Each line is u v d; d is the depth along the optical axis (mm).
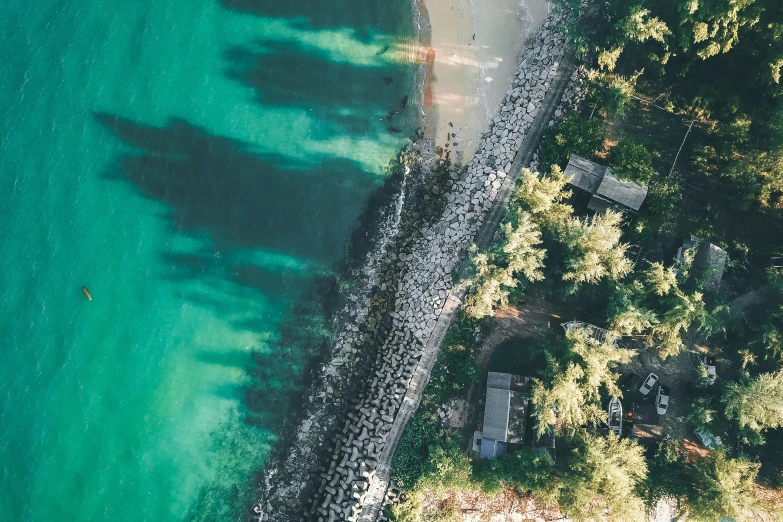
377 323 53094
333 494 49875
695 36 43750
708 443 45688
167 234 56156
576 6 50156
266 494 51719
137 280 55469
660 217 48531
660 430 46875
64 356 54125
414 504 47594
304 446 52000
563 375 43312
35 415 53094
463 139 55688
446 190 54875
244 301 55062
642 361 47906
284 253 55594
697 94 49531
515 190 48188
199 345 54531
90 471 52406
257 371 53969
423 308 51531
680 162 49812
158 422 53250
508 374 46969
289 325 54500
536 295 49562
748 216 48406
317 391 52938
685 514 45750
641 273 46094
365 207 55750
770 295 46469
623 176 46656
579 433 44281
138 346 54469
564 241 44812
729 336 47094
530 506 47344
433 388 49625
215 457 52781
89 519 51750
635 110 51000
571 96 51625
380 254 54688
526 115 52531
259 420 53156
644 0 44656
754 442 42844
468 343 49969
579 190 49000
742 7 41969
